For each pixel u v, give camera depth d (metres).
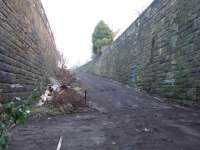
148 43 16.09
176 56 11.23
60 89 12.13
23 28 9.66
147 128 6.23
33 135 5.61
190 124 6.66
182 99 10.42
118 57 25.97
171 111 8.95
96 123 7.04
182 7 10.79
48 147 4.68
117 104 10.96
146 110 9.29
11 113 2.97
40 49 14.05
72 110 9.23
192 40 9.65
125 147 4.63
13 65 7.81
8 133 5.58
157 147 4.61
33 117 7.77
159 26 13.95
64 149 4.56
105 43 40.97
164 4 13.16
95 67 42.28
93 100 12.16
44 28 17.42
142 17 17.91
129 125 6.64
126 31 23.12
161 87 13.11
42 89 12.70
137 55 18.88
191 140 5.08
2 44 6.75
